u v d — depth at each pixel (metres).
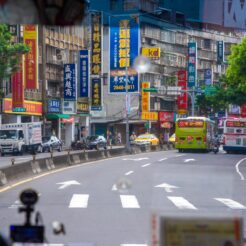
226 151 94.12
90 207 26.48
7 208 25.50
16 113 101.94
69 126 125.50
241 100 95.94
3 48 73.75
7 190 34.75
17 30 94.12
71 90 114.75
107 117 133.88
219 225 5.32
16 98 95.69
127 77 85.94
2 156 85.69
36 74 96.12
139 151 98.62
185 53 133.88
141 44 46.22
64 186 37.66
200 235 5.32
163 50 125.81
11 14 7.23
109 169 55.12
